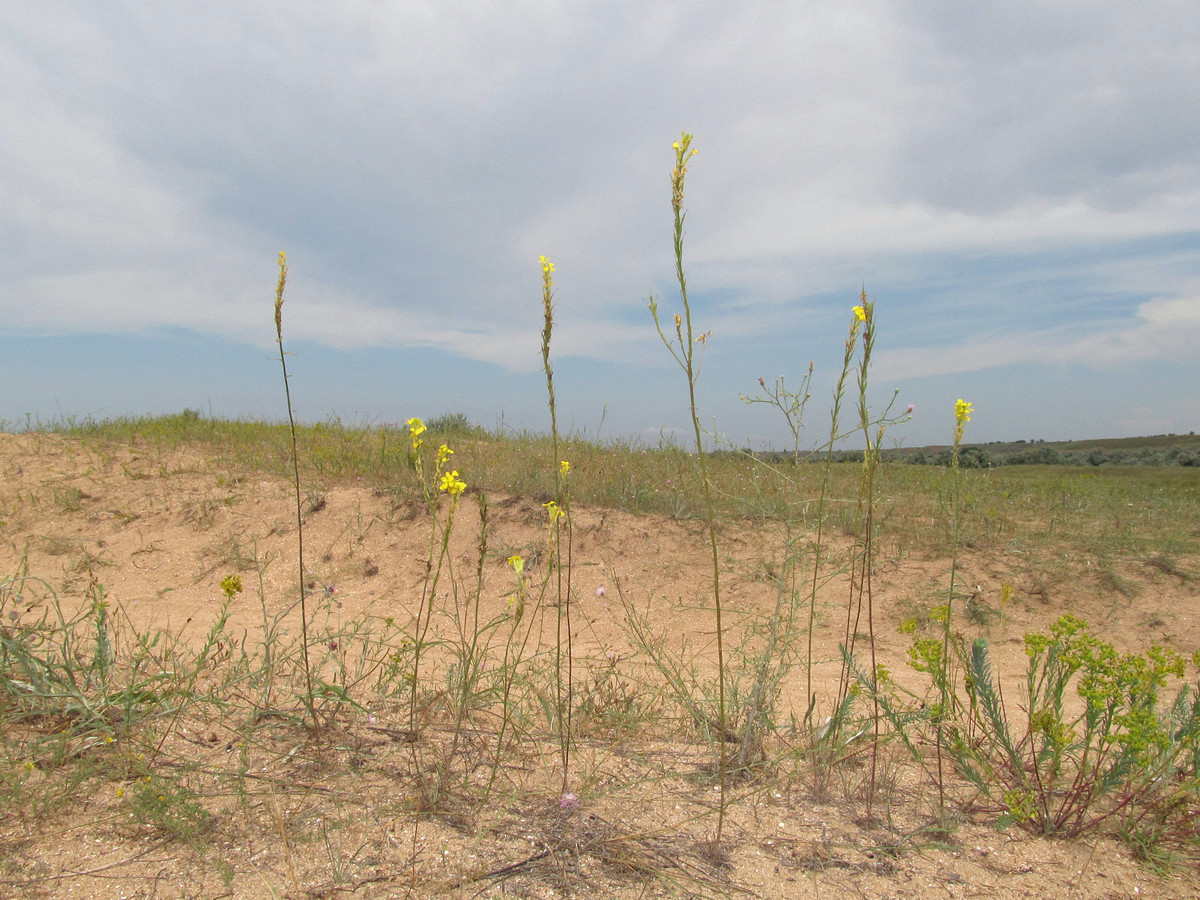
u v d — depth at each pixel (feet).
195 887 6.09
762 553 18.74
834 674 12.87
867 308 7.85
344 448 25.68
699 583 17.71
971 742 8.74
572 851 6.86
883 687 10.69
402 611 15.85
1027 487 28.25
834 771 8.73
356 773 8.00
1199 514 24.97
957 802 8.13
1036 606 16.92
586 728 9.67
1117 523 23.15
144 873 6.23
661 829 7.32
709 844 7.09
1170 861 6.99
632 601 16.85
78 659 9.09
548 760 8.67
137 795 7.01
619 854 6.84
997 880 6.72
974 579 17.99
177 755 8.18
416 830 7.00
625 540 19.24
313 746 8.57
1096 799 7.56
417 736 9.00
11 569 16.79
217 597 16.16
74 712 8.63
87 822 6.85
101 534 18.57
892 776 8.68
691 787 8.22
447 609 16.07
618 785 8.08
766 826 7.49
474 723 9.53
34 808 6.87
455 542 18.65
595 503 21.59
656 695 10.66
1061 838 7.44
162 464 23.29
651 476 24.32
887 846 7.21
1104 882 6.73
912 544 19.99
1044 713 7.86
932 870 6.84
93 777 7.55
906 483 26.53
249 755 8.27
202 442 27.04
